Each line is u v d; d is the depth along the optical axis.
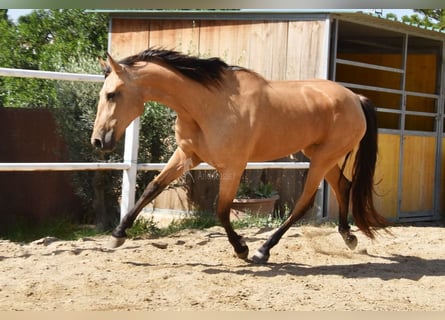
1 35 12.52
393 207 9.55
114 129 4.98
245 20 8.98
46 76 5.96
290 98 5.51
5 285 4.54
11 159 7.64
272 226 7.90
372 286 5.00
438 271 5.71
